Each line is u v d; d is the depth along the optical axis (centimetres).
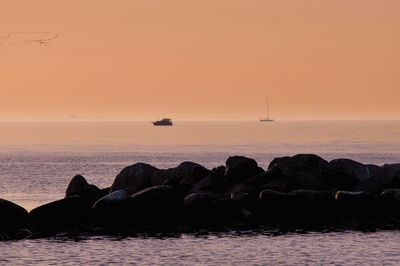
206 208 12125
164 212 12088
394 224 12100
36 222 11819
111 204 12038
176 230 11781
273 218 12156
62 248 10625
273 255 10162
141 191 12194
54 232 11650
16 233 11369
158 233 11662
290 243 10869
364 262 9744
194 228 11906
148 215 12050
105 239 11238
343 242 10919
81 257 10100
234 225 11944
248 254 10225
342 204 12256
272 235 11438
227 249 10519
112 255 10200
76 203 11975
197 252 10350
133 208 12056
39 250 10500
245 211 12100
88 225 11875
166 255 10200
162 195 12094
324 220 12194
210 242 10975
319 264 9650
